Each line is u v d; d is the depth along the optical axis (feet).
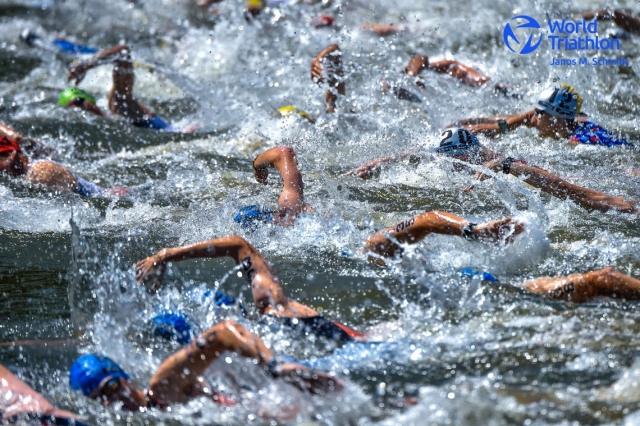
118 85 108.17
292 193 68.59
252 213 68.59
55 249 68.74
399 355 48.75
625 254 62.59
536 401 43.09
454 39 134.21
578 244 64.64
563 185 71.77
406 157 83.41
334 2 155.43
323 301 56.34
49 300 59.26
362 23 148.15
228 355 43.24
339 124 96.58
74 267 63.57
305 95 110.52
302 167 85.76
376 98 100.53
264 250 65.10
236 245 55.62
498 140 89.61
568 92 88.07
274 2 153.48
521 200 75.00
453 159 78.48
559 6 136.36
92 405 45.65
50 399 46.55
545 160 84.02
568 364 46.52
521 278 58.44
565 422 41.14
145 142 101.19
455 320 52.75
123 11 174.91
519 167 73.15
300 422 42.86
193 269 62.18
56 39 149.69
